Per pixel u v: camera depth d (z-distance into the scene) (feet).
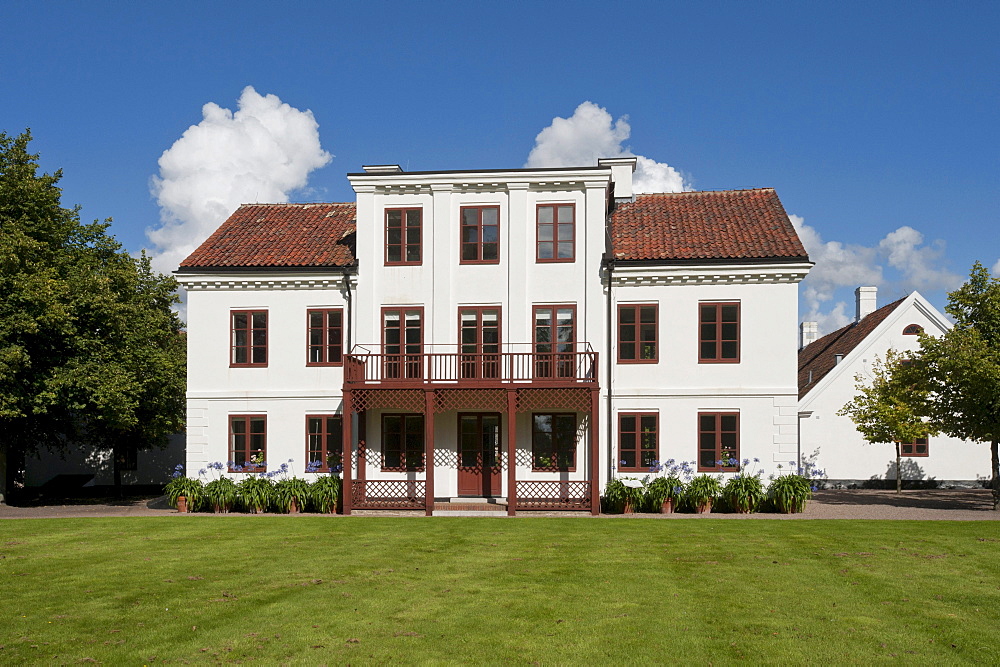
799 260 69.31
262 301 75.15
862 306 114.32
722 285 71.00
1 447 80.79
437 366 72.18
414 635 30.78
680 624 32.17
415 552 47.06
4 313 70.44
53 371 72.38
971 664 27.91
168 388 88.48
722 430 70.38
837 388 94.02
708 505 67.15
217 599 35.91
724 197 82.79
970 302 68.59
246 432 74.49
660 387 70.90
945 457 92.53
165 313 103.86
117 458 97.71
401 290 73.61
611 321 71.72
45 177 81.25
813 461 93.50
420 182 73.20
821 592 37.22
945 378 66.44
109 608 34.45
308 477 73.36
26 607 34.60
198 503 71.61
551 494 71.15
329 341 74.49
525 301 72.38
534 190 73.05
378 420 73.61
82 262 81.30
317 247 77.71
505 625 32.07
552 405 67.62
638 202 83.82
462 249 73.51
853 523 58.65
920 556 45.44
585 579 39.83
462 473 73.10
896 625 32.12
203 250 78.02
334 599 35.88
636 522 59.98
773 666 27.71
